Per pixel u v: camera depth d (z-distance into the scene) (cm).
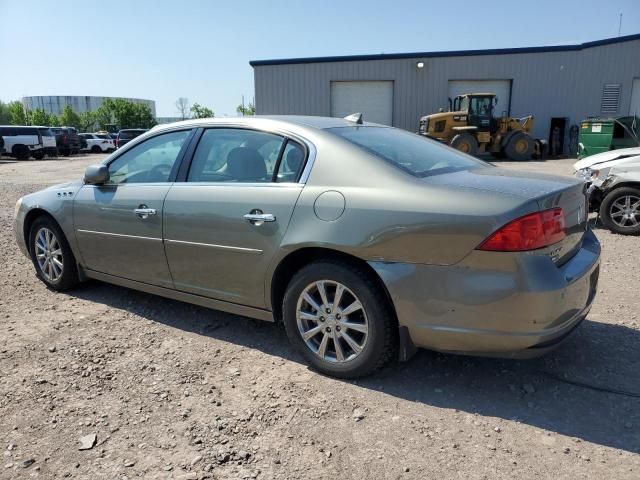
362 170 306
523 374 325
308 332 325
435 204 275
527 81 2520
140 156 414
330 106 2606
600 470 237
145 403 294
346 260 305
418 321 283
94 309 439
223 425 273
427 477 234
